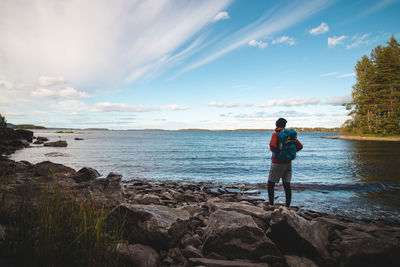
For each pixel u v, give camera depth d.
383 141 56.34
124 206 3.75
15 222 2.62
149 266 2.80
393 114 65.25
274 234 3.45
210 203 5.55
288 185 5.64
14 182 5.44
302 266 3.03
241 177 12.82
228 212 3.86
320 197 8.09
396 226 5.36
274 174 5.62
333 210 6.61
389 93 68.62
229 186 10.28
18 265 2.07
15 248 2.24
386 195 8.35
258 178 12.55
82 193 5.00
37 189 4.05
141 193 8.21
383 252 2.92
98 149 31.56
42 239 2.31
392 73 67.31
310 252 3.29
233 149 35.03
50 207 2.76
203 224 4.52
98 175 9.65
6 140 29.52
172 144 47.16
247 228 3.34
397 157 20.91
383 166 15.49
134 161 19.22
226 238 3.27
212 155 25.14
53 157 21.25
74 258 2.35
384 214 6.29
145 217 3.60
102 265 2.38
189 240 3.58
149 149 33.06
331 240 3.89
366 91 70.25
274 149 5.53
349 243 3.20
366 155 23.42
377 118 67.69
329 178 11.79
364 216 6.11
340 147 38.22
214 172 14.37
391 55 67.00
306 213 5.94
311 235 3.46
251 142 60.59
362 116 70.12
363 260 2.93
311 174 13.08
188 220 4.19
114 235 3.03
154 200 6.41
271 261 3.08
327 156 23.47
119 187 5.76
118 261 2.65
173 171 14.63
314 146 41.81
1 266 2.01
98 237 2.52
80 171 9.02
